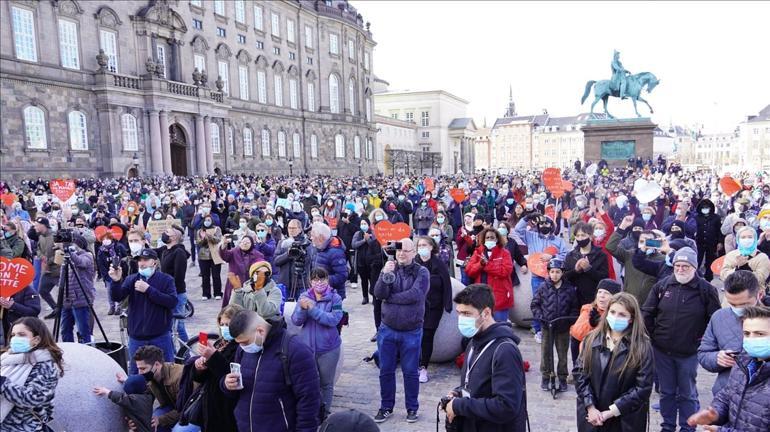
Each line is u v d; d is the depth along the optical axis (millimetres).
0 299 7684
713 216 15031
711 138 197250
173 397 6359
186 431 5707
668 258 8055
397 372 10008
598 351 5473
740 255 8398
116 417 6172
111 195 29438
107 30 49094
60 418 5875
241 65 67562
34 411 5258
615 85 52875
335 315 7738
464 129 137500
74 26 45812
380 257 12836
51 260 12680
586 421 5484
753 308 4578
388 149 113688
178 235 11133
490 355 4750
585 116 162500
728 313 5949
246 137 67688
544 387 8922
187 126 55969
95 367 6301
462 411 4668
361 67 93312
